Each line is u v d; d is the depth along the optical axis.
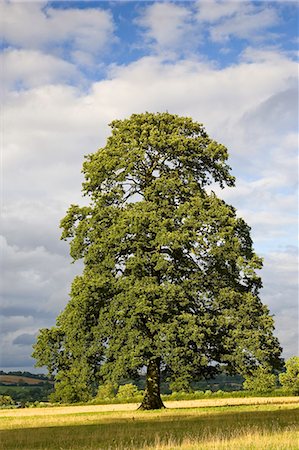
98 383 40.91
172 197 42.06
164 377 40.97
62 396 92.19
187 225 40.38
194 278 41.00
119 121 45.72
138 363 37.44
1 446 21.56
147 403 41.94
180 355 37.59
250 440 19.09
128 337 38.00
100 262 41.47
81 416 41.19
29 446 21.39
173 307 38.91
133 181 43.81
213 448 18.06
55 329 41.62
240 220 42.91
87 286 39.12
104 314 39.03
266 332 40.38
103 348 39.00
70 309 40.41
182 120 45.41
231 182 45.09
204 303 41.12
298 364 95.25
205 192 44.09
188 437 21.22
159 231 39.53
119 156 43.38
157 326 38.00
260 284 42.91
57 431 27.75
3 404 108.75
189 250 41.62
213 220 40.75
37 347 41.38
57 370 41.19
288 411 37.25
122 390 102.56
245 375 40.19
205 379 41.25
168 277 40.56
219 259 41.28
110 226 41.69
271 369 39.41
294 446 17.75
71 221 43.41
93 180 43.31
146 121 45.16
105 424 31.56
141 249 41.00
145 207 40.78
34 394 122.94
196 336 37.44
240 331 39.72
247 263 41.25
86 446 20.55
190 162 44.09
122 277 40.44
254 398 71.31
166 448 18.67
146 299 37.94
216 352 40.34
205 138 45.22
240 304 41.00
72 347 39.88
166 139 43.59
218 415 35.03
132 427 28.34
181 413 38.03
